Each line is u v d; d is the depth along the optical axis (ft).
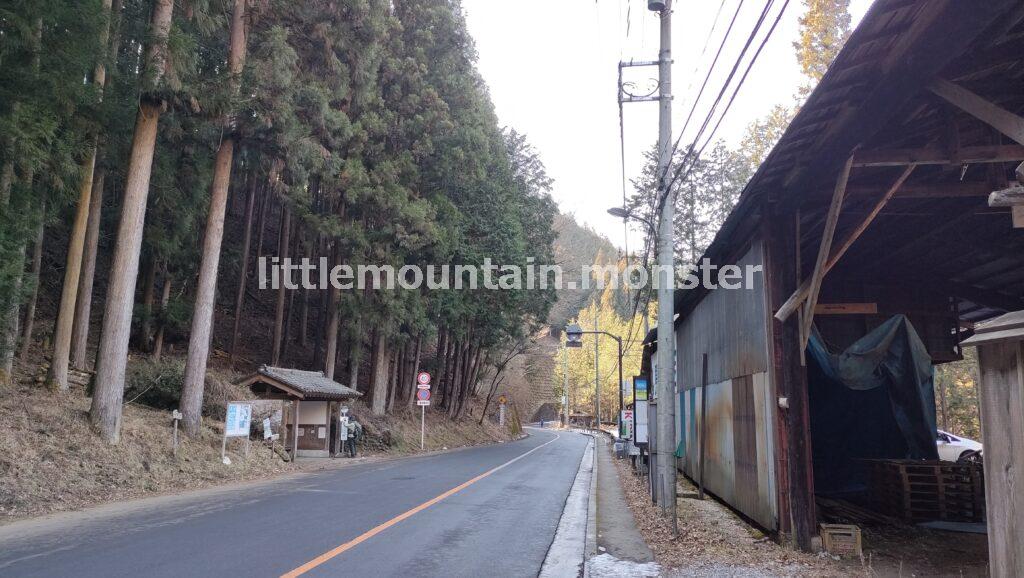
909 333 35.70
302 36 68.08
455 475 55.88
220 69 56.29
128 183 47.14
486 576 21.99
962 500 32.81
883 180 25.30
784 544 27.04
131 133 54.44
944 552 26.16
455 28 96.48
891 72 16.29
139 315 74.13
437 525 31.12
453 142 89.20
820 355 34.40
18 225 38.47
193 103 50.11
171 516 31.48
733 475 36.94
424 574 21.75
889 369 36.01
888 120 18.37
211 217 57.31
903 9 13.87
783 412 27.63
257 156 66.03
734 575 22.34
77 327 61.82
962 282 39.50
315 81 69.00
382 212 79.61
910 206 28.45
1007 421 7.98
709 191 123.13
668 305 36.37
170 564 21.66
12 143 35.78
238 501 37.09
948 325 39.63
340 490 43.34
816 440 41.42
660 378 36.37
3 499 32.07
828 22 76.89
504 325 109.19
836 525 26.08
